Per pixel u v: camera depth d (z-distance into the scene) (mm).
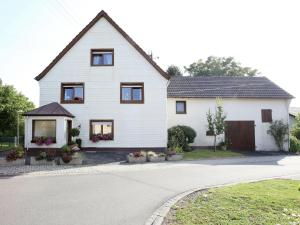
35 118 21219
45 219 6777
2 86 28500
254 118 28359
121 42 23781
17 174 14164
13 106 27656
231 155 23531
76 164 17688
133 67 23672
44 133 21547
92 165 17344
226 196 8531
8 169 15594
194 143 27859
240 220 6219
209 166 16766
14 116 27734
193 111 28078
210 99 28250
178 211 7094
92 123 23516
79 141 22922
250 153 25688
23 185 11148
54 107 22062
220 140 27906
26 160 18562
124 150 23266
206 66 57375
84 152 22391
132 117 23469
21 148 18438
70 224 6426
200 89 29359
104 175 13594
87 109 23453
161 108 23516
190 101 28172
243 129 28234
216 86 30141
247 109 28391
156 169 15578
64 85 23641
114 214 7188
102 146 23281
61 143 21078
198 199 8305
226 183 11391
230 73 55938
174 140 23766
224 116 26438
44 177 13211
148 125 23438
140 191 9914
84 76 23625
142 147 23297
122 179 12398
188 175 13414
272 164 17984
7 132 30172
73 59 23719
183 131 25750
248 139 28156
